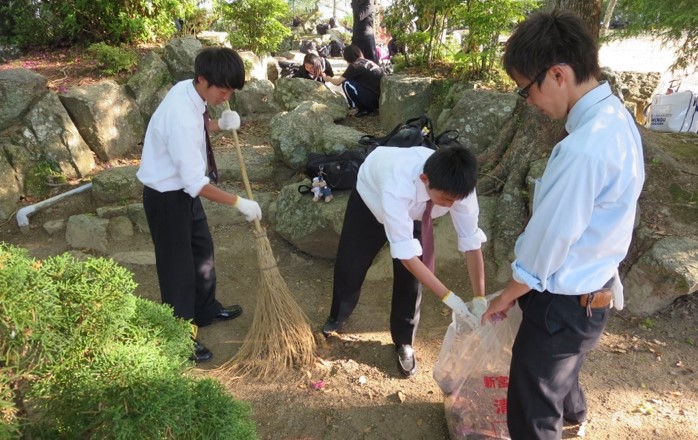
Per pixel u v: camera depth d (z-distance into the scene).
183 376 1.54
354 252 2.81
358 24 7.97
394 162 2.24
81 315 1.39
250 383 2.83
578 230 1.49
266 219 4.32
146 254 4.03
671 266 3.07
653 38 4.89
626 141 1.47
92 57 5.77
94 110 4.89
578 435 2.41
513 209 3.78
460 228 2.33
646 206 3.54
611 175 1.45
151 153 2.60
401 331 2.88
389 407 2.66
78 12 5.89
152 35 6.12
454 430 2.42
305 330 3.02
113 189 4.39
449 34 5.74
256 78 6.57
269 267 2.96
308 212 3.84
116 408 1.29
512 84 4.71
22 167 4.59
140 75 5.46
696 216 3.46
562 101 1.53
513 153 4.01
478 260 2.38
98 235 4.13
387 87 5.23
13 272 1.26
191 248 2.86
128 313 1.47
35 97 4.75
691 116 5.01
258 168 4.76
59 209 4.45
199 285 3.15
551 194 1.49
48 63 5.76
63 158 4.74
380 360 3.00
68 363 1.36
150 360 1.43
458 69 5.11
